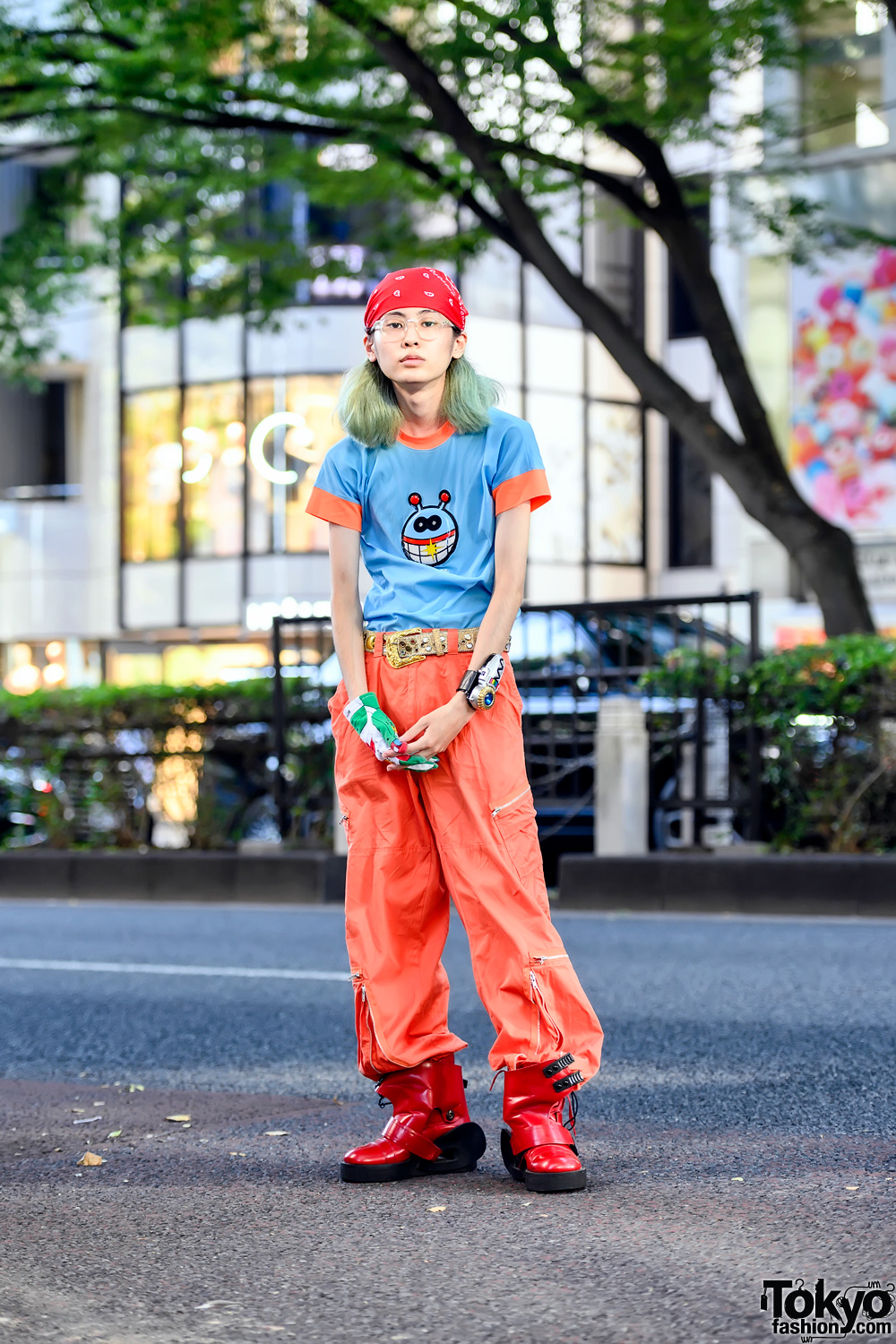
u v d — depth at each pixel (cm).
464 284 2859
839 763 1050
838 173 2272
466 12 1230
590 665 1195
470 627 351
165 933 959
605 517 2997
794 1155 366
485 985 343
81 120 1522
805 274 2341
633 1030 568
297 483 2881
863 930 900
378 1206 328
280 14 1409
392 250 1631
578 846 1175
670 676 1108
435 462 357
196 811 1268
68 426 3316
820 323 2333
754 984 682
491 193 1395
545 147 1525
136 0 1304
